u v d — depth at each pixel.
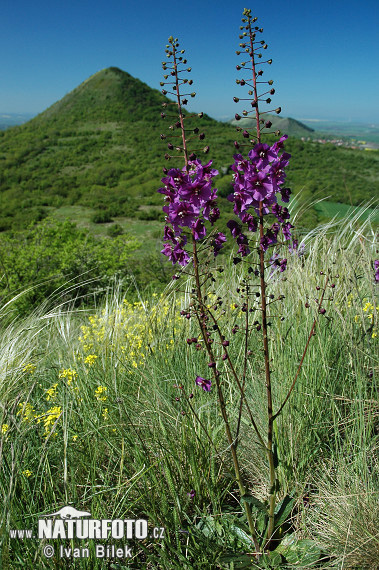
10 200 91.75
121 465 2.47
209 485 2.59
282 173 2.05
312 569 2.24
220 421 3.05
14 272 17.38
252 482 2.87
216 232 2.13
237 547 2.46
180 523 2.44
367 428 2.76
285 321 3.73
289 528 2.51
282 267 2.19
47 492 2.54
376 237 4.43
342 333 3.43
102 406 3.28
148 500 2.58
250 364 3.47
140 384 3.53
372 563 2.18
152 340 4.25
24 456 2.64
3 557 2.03
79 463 2.72
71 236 23.80
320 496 2.55
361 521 2.29
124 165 112.62
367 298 3.80
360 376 2.91
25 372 3.49
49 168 118.69
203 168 2.03
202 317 2.23
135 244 23.30
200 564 2.21
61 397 3.26
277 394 3.05
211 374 3.32
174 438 2.89
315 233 4.84
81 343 4.82
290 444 2.74
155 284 16.73
